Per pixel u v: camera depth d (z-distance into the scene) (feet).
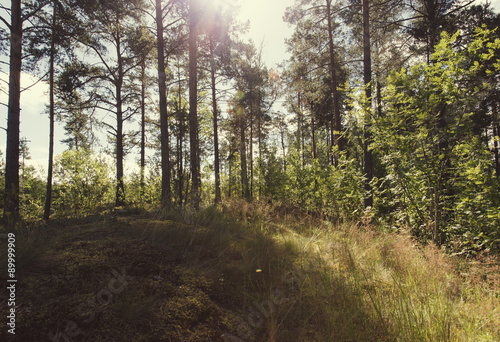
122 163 55.31
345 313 9.20
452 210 17.31
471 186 16.14
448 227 16.69
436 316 8.90
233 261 12.62
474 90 16.35
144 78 58.59
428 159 17.13
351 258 13.02
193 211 20.21
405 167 17.72
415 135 17.13
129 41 46.70
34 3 32.55
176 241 13.47
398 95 17.02
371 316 8.96
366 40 30.58
